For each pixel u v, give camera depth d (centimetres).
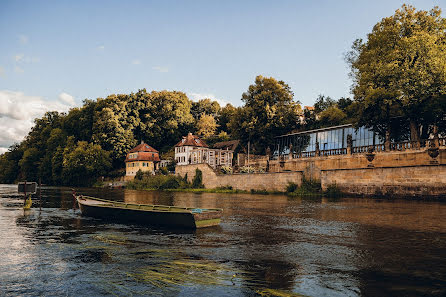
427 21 3622
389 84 3541
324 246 1266
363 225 1739
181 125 11531
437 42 3506
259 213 2306
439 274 927
